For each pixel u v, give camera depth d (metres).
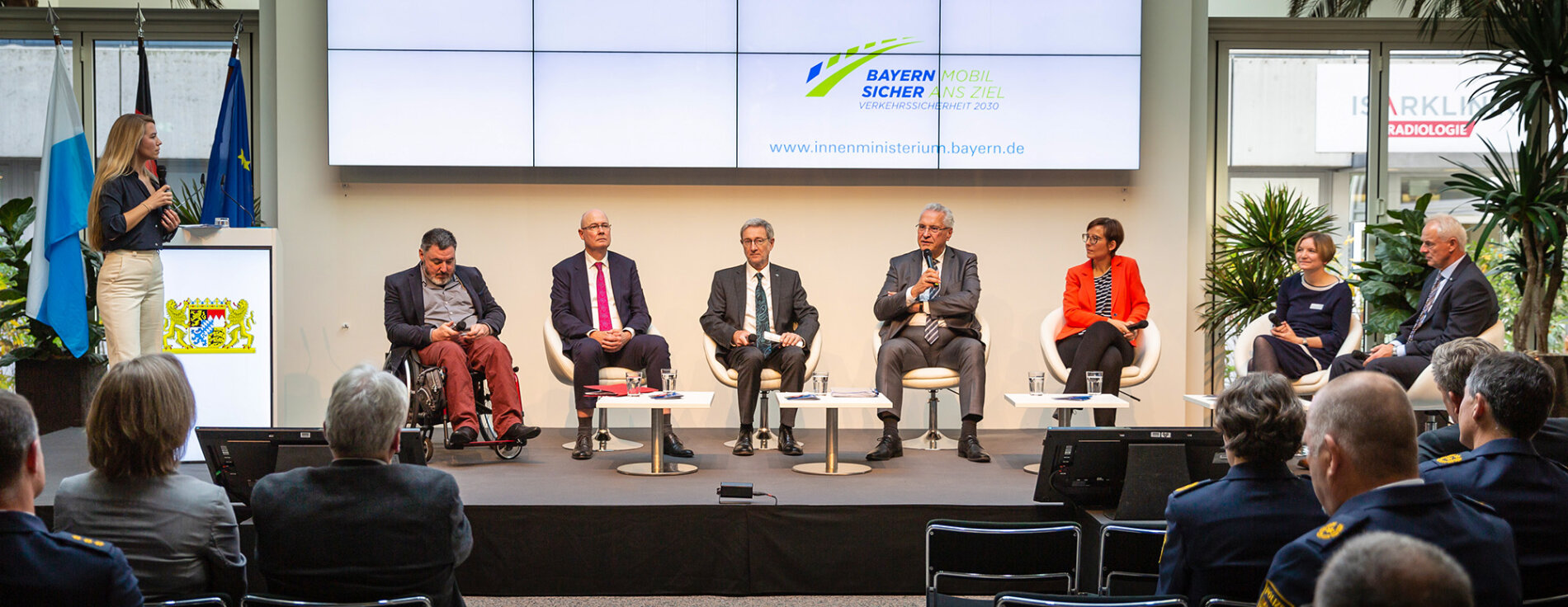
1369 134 6.00
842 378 5.70
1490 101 5.51
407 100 5.40
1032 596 1.87
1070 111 5.53
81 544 1.59
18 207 5.07
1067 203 5.71
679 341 5.67
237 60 5.14
